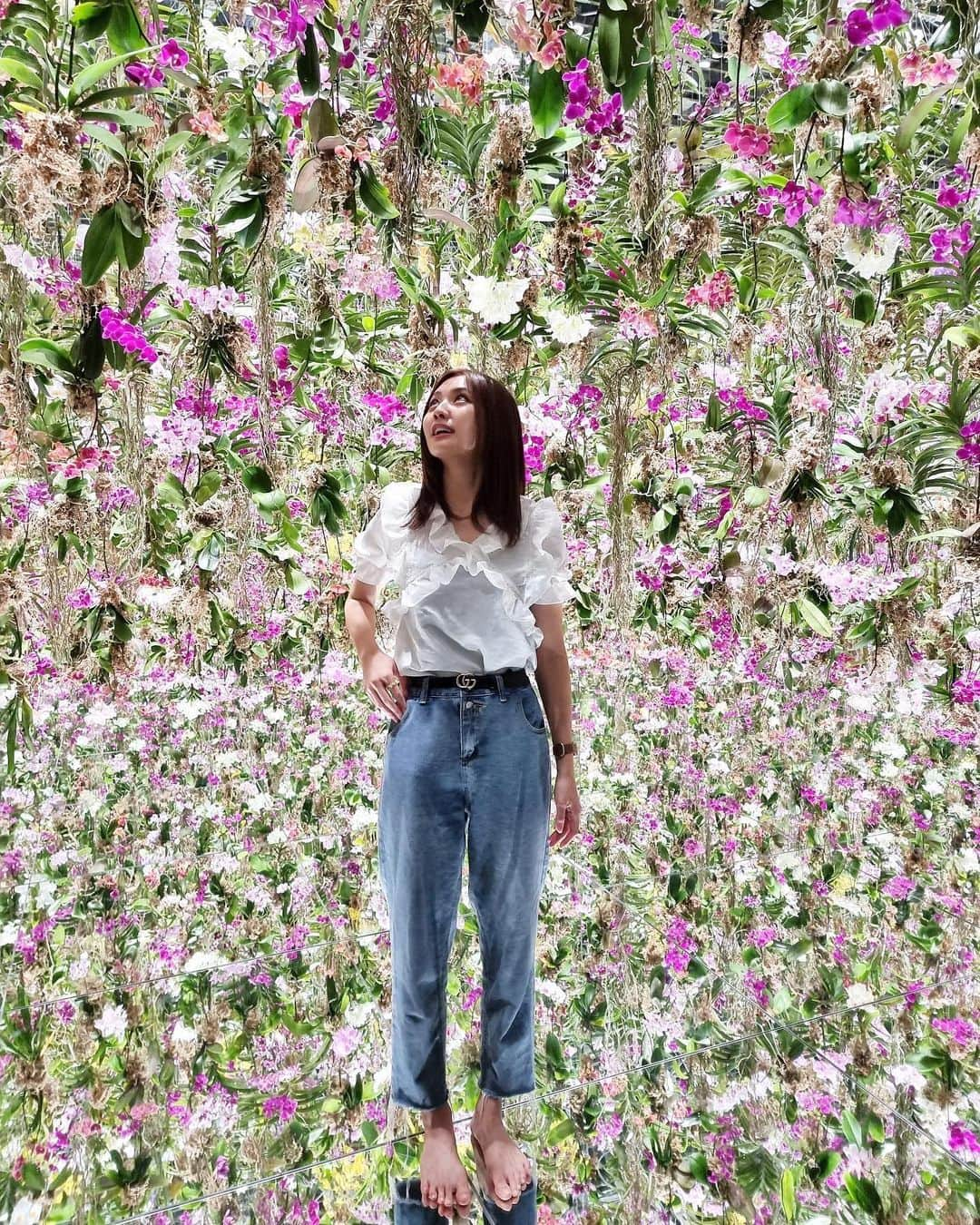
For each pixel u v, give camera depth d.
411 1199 1.15
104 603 1.56
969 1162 1.23
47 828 2.02
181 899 1.91
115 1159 1.21
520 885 1.16
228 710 2.33
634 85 0.96
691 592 2.15
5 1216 1.10
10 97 0.94
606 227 1.47
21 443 1.24
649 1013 1.58
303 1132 1.27
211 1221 1.11
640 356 1.49
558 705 1.29
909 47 1.14
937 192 1.44
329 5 1.01
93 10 0.88
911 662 1.78
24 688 1.43
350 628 1.21
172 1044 1.47
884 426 1.52
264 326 1.44
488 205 1.33
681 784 2.35
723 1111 1.33
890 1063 1.44
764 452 1.75
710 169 1.24
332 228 1.33
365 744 2.40
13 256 1.14
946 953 1.75
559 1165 1.21
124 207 0.97
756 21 1.05
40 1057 1.42
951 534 1.46
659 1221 1.12
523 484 1.19
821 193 1.20
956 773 2.24
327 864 2.07
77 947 1.71
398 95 1.09
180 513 1.69
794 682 2.45
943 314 1.58
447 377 1.17
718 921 1.87
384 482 1.78
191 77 1.06
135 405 1.45
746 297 1.56
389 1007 1.58
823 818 2.25
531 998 1.20
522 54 1.14
